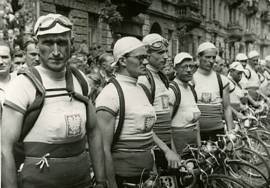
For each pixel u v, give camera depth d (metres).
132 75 4.26
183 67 5.72
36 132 3.15
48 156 3.15
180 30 35.56
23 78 3.17
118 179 4.23
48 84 3.19
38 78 3.18
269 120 11.44
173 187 5.06
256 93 11.45
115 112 4.15
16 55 7.55
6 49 5.06
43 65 3.22
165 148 4.78
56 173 3.17
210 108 6.60
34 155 3.16
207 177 5.52
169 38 34.69
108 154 4.11
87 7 20.34
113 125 4.16
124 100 4.15
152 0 28.47
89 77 7.97
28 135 3.16
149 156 4.30
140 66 4.25
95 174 3.51
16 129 3.12
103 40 21.98
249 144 7.66
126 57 4.21
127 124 4.17
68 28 3.21
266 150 8.30
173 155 4.75
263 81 12.81
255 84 11.39
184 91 5.78
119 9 23.86
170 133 5.31
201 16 41.94
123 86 4.21
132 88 4.25
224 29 51.56
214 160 5.83
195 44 40.38
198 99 6.61
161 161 5.12
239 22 58.06
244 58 11.45
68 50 3.24
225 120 6.94
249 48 63.19
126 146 4.19
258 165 7.16
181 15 35.56
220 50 49.41
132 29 26.70
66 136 3.17
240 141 7.14
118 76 4.28
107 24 22.25
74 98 3.27
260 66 13.29
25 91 3.13
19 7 13.66
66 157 3.21
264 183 6.07
